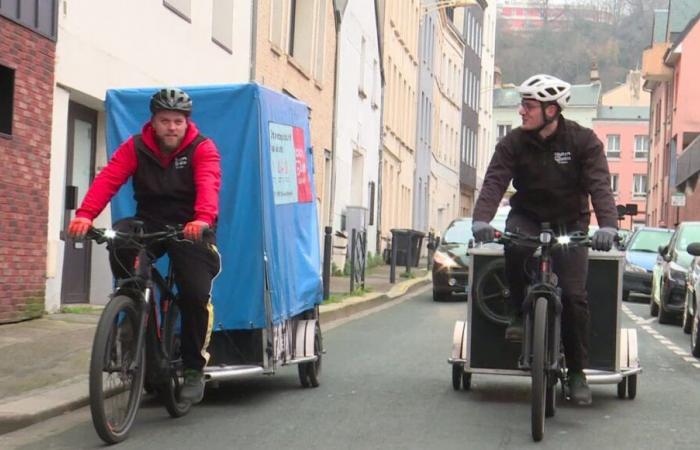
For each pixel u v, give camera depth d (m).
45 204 15.10
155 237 8.17
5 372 10.69
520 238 8.71
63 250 15.88
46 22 15.03
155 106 8.28
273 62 27.56
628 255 28.72
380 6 44.72
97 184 8.40
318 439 8.37
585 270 9.14
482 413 9.72
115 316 7.81
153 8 19.33
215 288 9.70
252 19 25.61
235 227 9.73
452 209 78.00
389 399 10.41
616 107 123.69
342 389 11.05
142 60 18.83
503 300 10.14
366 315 21.45
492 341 10.23
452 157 76.69
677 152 60.72
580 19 126.38
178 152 8.46
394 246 31.09
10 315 14.17
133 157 8.50
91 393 7.63
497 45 125.19
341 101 36.12
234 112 9.84
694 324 15.55
